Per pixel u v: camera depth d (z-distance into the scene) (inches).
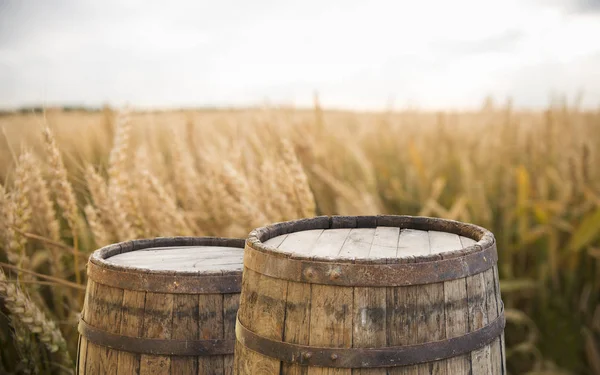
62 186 126.8
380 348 67.4
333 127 201.2
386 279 67.4
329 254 77.6
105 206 129.2
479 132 214.5
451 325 69.7
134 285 85.0
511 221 181.0
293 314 70.0
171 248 108.3
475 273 72.0
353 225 95.7
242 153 161.5
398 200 194.7
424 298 68.4
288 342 70.2
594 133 197.8
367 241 85.1
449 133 217.6
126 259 98.5
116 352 86.3
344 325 67.9
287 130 181.5
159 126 190.4
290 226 91.0
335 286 68.3
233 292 86.0
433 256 68.8
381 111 230.2
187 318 84.7
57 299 135.3
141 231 135.3
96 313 88.3
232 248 108.7
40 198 131.1
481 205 170.6
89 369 89.1
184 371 84.8
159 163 177.8
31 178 130.5
